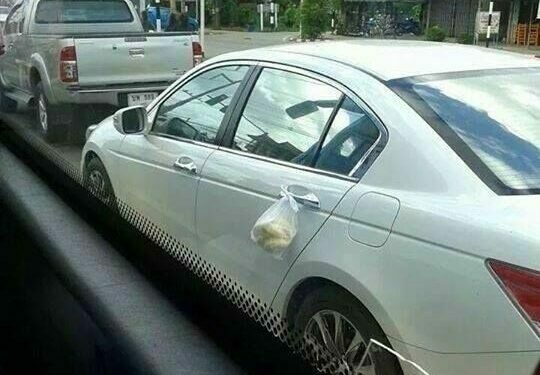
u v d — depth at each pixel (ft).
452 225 6.75
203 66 11.91
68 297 8.43
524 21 49.85
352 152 8.41
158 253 9.78
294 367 7.43
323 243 7.91
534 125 8.23
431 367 6.68
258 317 8.32
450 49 10.62
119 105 18.66
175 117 11.91
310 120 9.29
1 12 21.85
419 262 6.86
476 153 7.58
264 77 10.47
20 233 9.97
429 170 7.48
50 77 18.16
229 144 10.41
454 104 8.37
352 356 7.47
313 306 8.03
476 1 38.65
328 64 9.57
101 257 9.43
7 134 16.38
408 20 35.40
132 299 8.38
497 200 6.96
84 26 20.84
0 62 21.56
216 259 9.87
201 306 8.32
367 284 7.27
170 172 11.13
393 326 7.02
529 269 6.11
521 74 9.55
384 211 7.41
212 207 10.00
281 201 8.59
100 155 13.34
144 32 20.29
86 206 11.59
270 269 8.69
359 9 31.45
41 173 13.11
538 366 5.90
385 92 8.56
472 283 6.40
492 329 6.21
